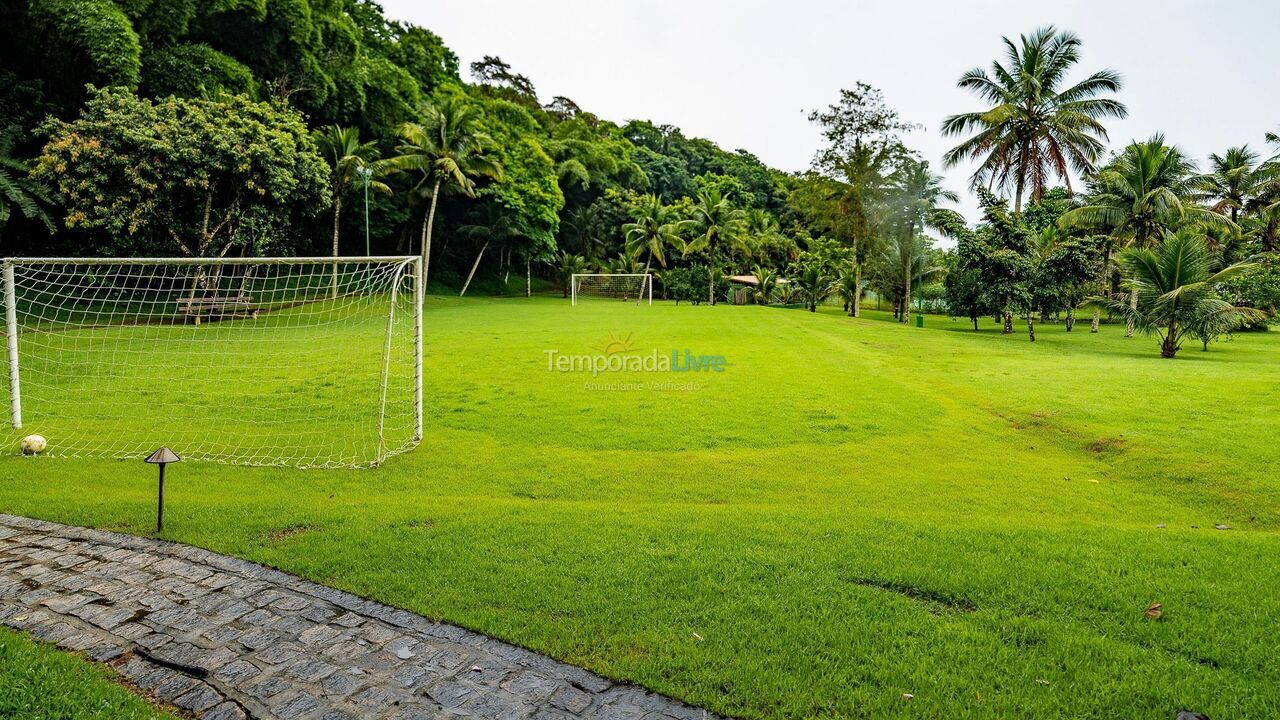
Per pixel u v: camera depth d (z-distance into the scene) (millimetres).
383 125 38438
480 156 38219
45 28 22000
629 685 3193
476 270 53094
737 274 57094
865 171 36031
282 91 30781
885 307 52469
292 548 4781
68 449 8078
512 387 12484
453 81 51562
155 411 10289
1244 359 17172
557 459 8047
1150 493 6969
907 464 7996
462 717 2961
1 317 12297
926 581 4227
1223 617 3736
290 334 19422
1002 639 3551
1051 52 28922
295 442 8734
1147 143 26203
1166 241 18578
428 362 15391
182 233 23781
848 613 3820
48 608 3904
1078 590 4098
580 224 56438
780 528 5352
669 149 74875
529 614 3836
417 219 45688
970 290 27516
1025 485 7215
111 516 5398
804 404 11078
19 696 2977
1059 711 2943
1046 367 14875
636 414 10344
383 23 42000
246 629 3703
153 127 21719
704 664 3318
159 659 3402
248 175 23766
